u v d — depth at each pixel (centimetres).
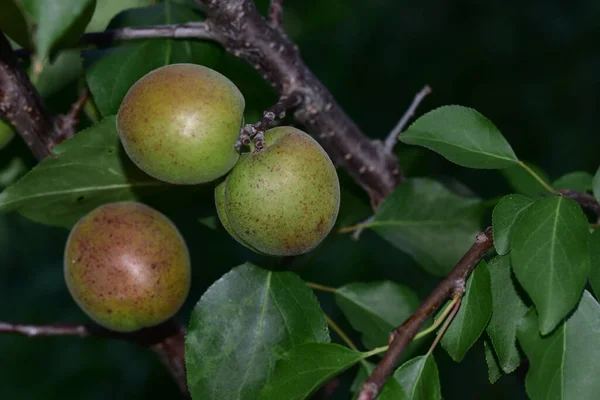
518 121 99
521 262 39
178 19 49
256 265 45
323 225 42
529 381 39
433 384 40
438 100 104
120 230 46
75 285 46
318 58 116
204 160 42
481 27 102
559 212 40
